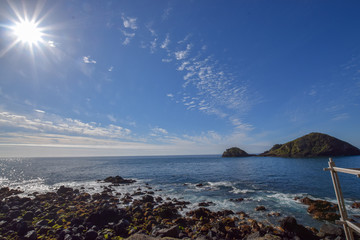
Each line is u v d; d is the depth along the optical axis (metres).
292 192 30.38
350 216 19.23
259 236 14.29
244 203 24.61
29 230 15.90
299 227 15.22
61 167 89.56
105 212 19.20
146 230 16.48
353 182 37.34
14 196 30.27
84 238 14.77
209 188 35.06
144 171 67.88
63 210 21.66
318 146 116.81
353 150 111.62
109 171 69.00
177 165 96.38
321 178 43.09
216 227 16.34
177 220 18.50
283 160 103.81
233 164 92.50
